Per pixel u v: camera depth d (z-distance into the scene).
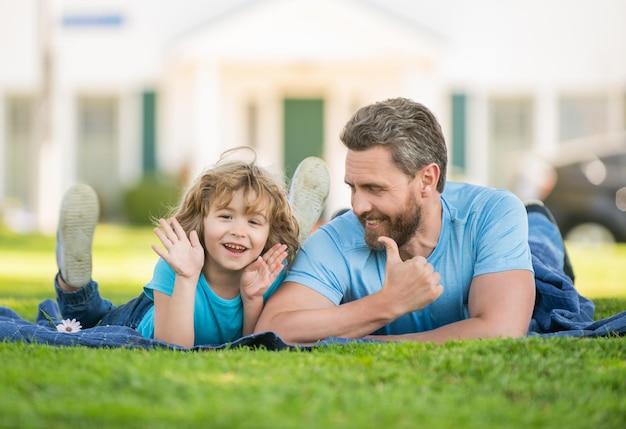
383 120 3.90
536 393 3.22
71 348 3.91
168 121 18.69
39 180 16.83
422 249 4.21
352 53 17.64
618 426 2.94
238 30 17.62
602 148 14.13
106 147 19.03
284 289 4.20
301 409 2.91
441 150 4.02
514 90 18.62
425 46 17.52
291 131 18.95
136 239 13.84
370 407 2.96
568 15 18.52
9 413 2.91
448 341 3.83
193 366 3.47
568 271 5.60
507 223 4.17
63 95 18.94
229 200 4.14
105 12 18.92
